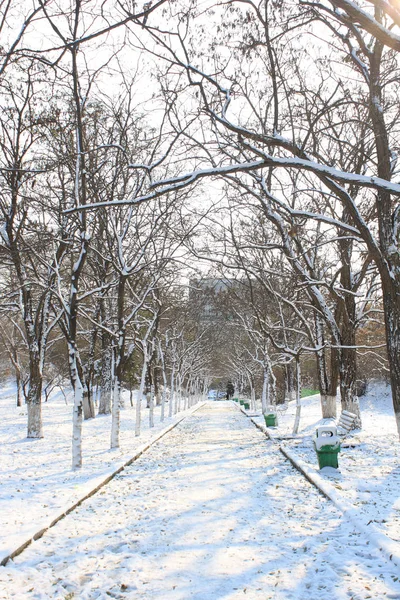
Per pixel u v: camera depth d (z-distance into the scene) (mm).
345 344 18609
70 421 26484
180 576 5574
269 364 27062
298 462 12367
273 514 8047
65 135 14477
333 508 8227
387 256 9742
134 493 9773
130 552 6383
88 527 7480
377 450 14078
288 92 11430
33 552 6383
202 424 27828
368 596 4875
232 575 5574
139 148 15922
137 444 17375
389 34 6266
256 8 9406
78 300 13445
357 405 18766
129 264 17781
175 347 38312
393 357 9758
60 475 11609
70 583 5410
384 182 7543
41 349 19750
